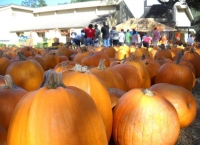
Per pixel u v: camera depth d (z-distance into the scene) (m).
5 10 47.56
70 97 1.85
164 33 32.47
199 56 6.81
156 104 2.44
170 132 2.43
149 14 37.78
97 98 2.38
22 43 29.44
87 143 1.77
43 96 1.82
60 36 41.31
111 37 19.70
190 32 39.47
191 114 3.18
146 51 8.80
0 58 5.30
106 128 2.39
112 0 39.12
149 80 4.77
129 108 2.47
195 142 3.05
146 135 2.37
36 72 4.27
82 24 36.47
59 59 6.44
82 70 2.60
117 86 3.38
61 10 45.22
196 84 6.35
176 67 4.63
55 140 1.70
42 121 1.73
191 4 33.62
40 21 46.72
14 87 2.83
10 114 2.59
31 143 1.72
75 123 1.76
